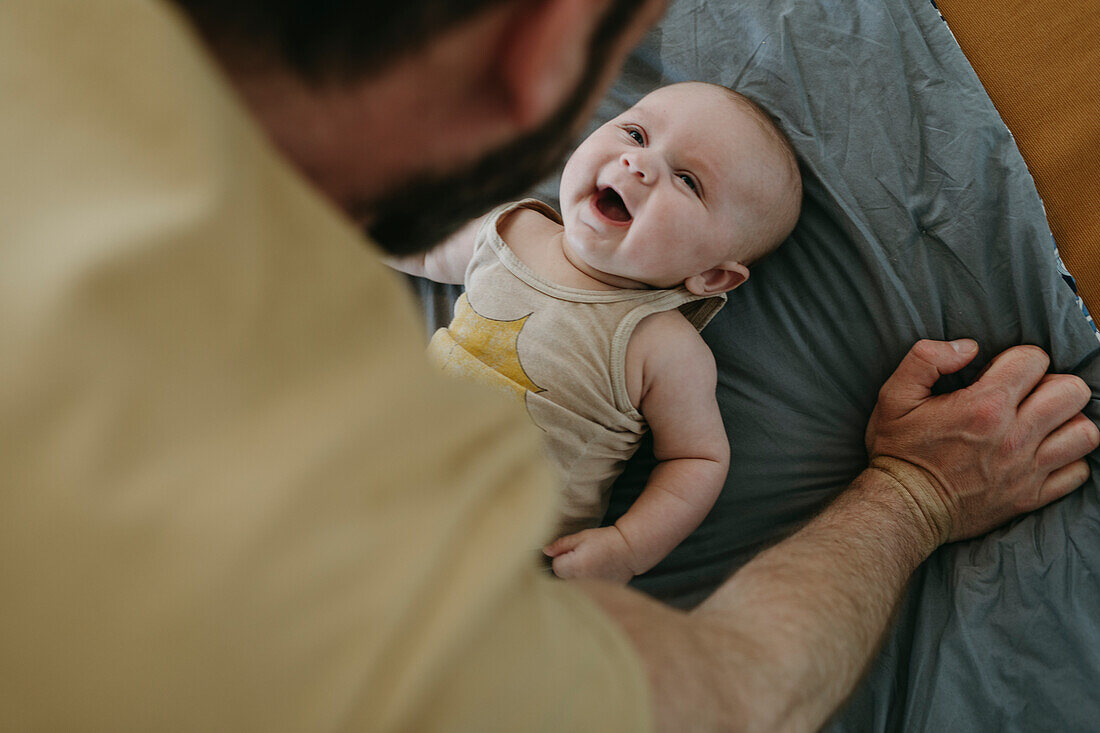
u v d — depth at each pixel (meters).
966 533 1.14
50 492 0.24
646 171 1.14
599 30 0.31
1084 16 1.35
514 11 0.29
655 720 0.42
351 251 0.29
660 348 1.19
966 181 1.24
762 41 1.38
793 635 0.64
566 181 1.21
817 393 1.27
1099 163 1.27
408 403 0.28
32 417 0.24
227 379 0.26
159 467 0.25
